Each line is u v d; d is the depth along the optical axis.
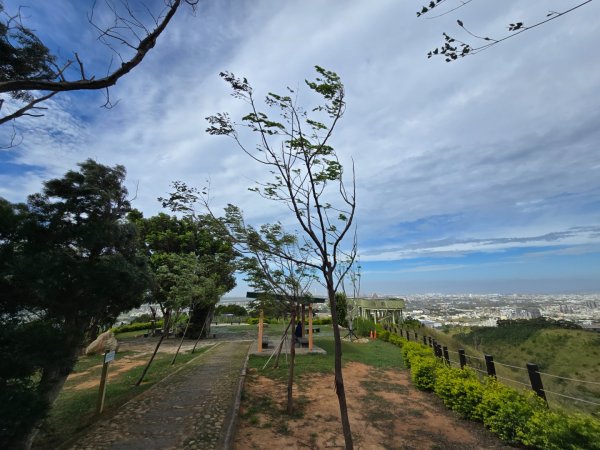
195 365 12.30
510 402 5.60
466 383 6.86
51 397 5.22
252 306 10.77
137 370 12.79
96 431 5.73
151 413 6.66
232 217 5.92
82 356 16.09
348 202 4.54
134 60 3.44
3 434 3.90
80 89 3.36
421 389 8.84
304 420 6.44
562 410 5.21
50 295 5.08
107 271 5.80
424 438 5.72
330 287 4.31
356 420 6.52
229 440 5.33
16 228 4.91
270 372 10.87
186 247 22.92
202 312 25.36
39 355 4.46
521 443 5.34
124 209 6.86
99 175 6.46
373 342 19.73
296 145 4.46
